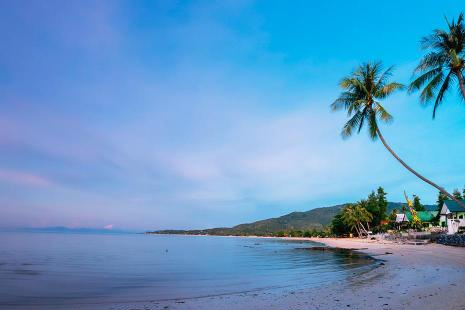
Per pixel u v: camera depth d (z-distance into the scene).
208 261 42.25
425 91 30.52
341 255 45.06
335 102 35.97
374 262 31.70
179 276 27.58
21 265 34.53
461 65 29.17
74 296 18.42
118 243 101.44
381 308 12.19
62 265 35.56
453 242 46.66
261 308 13.48
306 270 29.42
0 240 97.12
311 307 13.05
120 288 21.39
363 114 35.00
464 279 17.77
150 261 42.19
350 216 107.50
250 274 28.30
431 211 90.25
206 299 16.30
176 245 94.50
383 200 111.94
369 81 34.34
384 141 33.50
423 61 29.73
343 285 18.17
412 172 31.98
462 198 76.69
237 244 103.62
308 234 157.75
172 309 14.02
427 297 13.48
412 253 38.38
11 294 18.95
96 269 32.62
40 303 16.27
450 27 29.50
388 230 91.62
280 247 77.19
